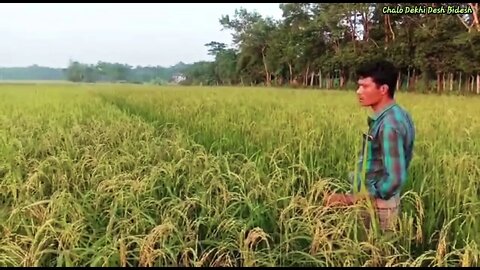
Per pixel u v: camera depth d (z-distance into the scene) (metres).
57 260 2.75
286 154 4.80
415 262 2.61
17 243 3.05
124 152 5.37
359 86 3.04
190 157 4.93
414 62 35.91
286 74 66.75
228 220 3.07
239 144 6.48
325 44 54.47
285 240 2.88
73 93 24.27
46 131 8.08
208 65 92.81
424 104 11.68
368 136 3.08
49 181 4.48
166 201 3.85
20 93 22.91
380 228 3.06
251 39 70.31
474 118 7.80
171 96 19.06
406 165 3.06
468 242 2.96
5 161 5.17
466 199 3.48
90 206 3.65
